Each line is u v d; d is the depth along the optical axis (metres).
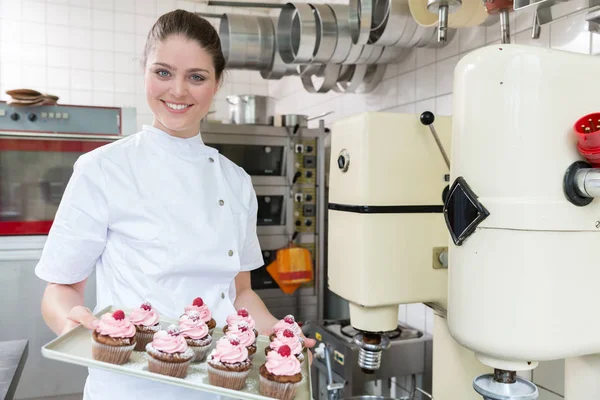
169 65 1.03
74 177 1.09
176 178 1.16
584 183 0.82
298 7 2.27
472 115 0.89
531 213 0.83
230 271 1.21
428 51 2.20
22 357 1.40
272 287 2.97
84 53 3.87
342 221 1.32
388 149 1.23
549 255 0.84
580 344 0.87
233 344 1.07
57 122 2.57
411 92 2.34
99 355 0.99
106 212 1.10
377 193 1.23
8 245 2.44
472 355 1.26
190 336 1.13
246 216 1.31
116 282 1.14
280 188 2.95
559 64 0.84
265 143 2.90
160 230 1.12
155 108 1.09
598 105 0.87
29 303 2.47
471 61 0.89
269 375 1.02
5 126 2.51
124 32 3.95
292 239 2.98
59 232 1.07
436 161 1.28
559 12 1.55
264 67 2.66
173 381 0.90
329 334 2.15
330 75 2.49
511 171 0.85
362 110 2.81
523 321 0.85
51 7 3.79
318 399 2.21
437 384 1.36
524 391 0.92
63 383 2.50
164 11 4.04
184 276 1.16
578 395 1.07
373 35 2.07
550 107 0.83
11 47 3.71
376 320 1.28
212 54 1.09
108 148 1.12
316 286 3.04
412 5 1.64
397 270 1.25
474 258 0.89
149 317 1.11
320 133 2.99
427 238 1.28
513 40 1.75
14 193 2.47
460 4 1.43
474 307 0.89
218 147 2.83
